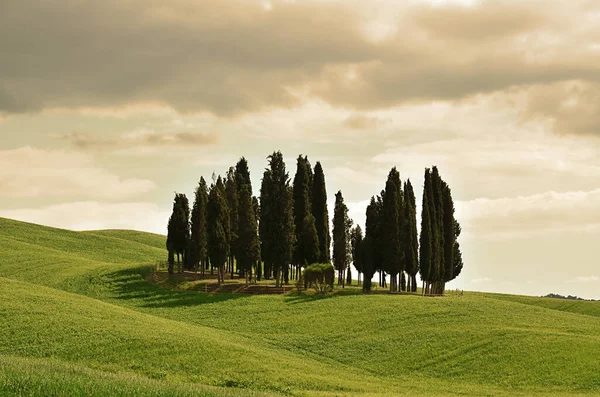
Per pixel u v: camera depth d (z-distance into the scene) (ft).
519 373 201.67
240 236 349.41
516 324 265.13
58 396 101.55
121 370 183.62
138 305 315.78
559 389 187.52
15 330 218.18
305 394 167.12
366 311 290.35
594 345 222.89
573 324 274.57
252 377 181.06
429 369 212.43
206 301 320.70
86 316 242.37
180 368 187.73
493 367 208.44
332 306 303.27
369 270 356.59
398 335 250.37
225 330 267.80
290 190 353.10
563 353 215.10
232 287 346.54
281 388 173.27
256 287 345.51
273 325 274.36
